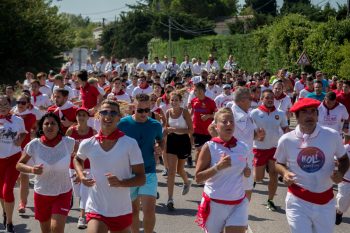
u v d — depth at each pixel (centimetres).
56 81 1596
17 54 4616
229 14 11362
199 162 676
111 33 9781
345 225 996
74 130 995
